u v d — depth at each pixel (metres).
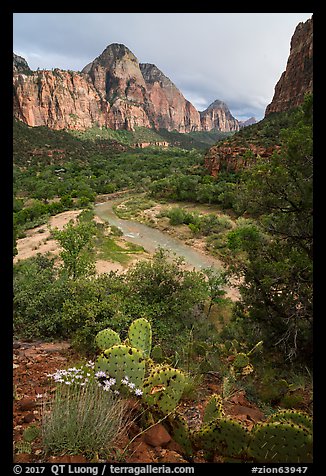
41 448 1.87
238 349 5.85
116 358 2.43
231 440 1.94
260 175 6.90
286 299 6.36
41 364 3.85
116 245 24.30
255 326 6.76
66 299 7.14
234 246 19.61
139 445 2.01
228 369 4.45
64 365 3.81
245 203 7.30
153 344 6.62
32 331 6.62
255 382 4.47
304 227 6.38
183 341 6.38
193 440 2.08
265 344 6.39
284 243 7.15
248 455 1.90
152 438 2.07
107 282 8.08
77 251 11.93
